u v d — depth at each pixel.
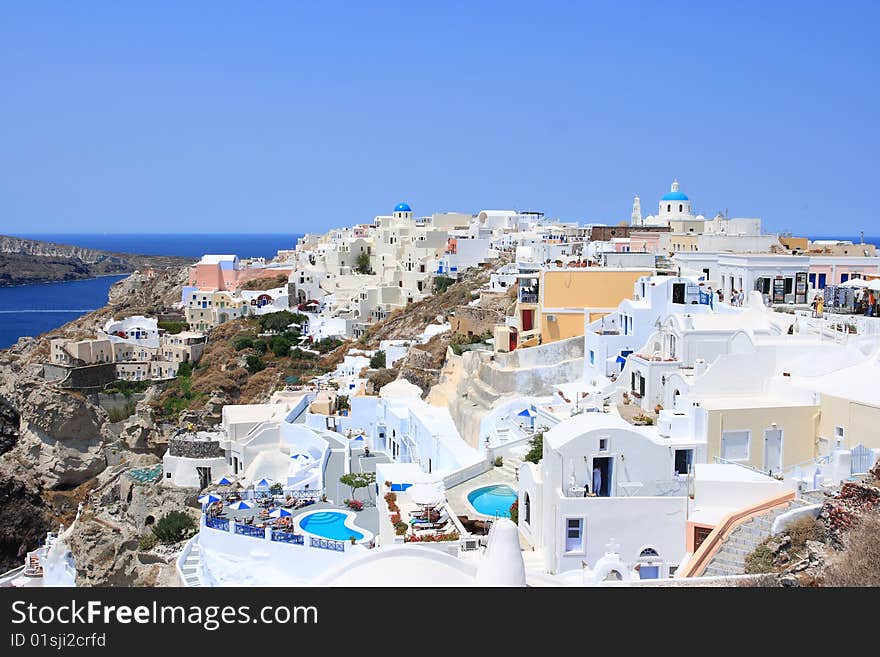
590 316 69.88
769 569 30.73
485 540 39.75
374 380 95.81
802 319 52.56
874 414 37.59
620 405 48.50
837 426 39.59
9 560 92.12
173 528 71.12
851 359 44.38
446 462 58.56
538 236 159.12
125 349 140.25
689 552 34.78
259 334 150.00
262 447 78.75
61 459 106.75
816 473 35.91
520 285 77.62
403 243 184.75
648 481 36.84
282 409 86.38
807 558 30.64
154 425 110.69
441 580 23.23
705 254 73.75
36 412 107.56
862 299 60.31
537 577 33.19
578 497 35.28
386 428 78.44
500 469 51.72
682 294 57.81
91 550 71.62
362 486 61.59
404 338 124.00
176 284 198.50
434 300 138.75
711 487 35.88
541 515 38.56
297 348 140.88
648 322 57.44
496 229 179.00
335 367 126.12
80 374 129.12
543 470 38.38
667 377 46.34
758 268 66.56
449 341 95.12
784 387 42.88
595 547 35.16
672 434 39.84
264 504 57.72
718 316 51.50
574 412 48.03
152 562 68.75
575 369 64.75
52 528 96.19
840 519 30.78
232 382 125.94
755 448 39.94
